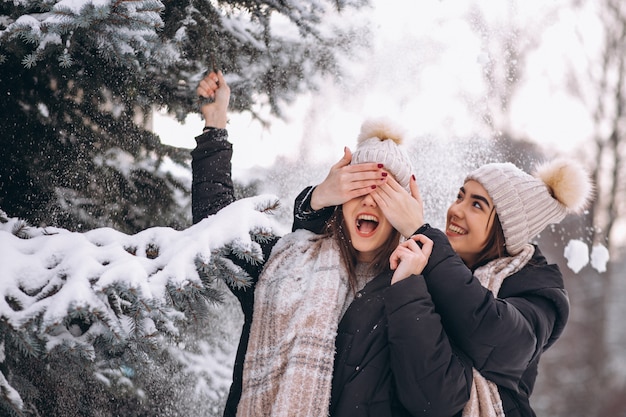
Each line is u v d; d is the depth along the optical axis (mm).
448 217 2395
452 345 2010
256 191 3447
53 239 1985
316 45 3182
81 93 2674
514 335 1993
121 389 2650
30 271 1887
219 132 2432
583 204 2434
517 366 2043
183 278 1883
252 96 3139
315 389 1915
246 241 1956
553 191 2400
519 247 2328
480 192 2338
